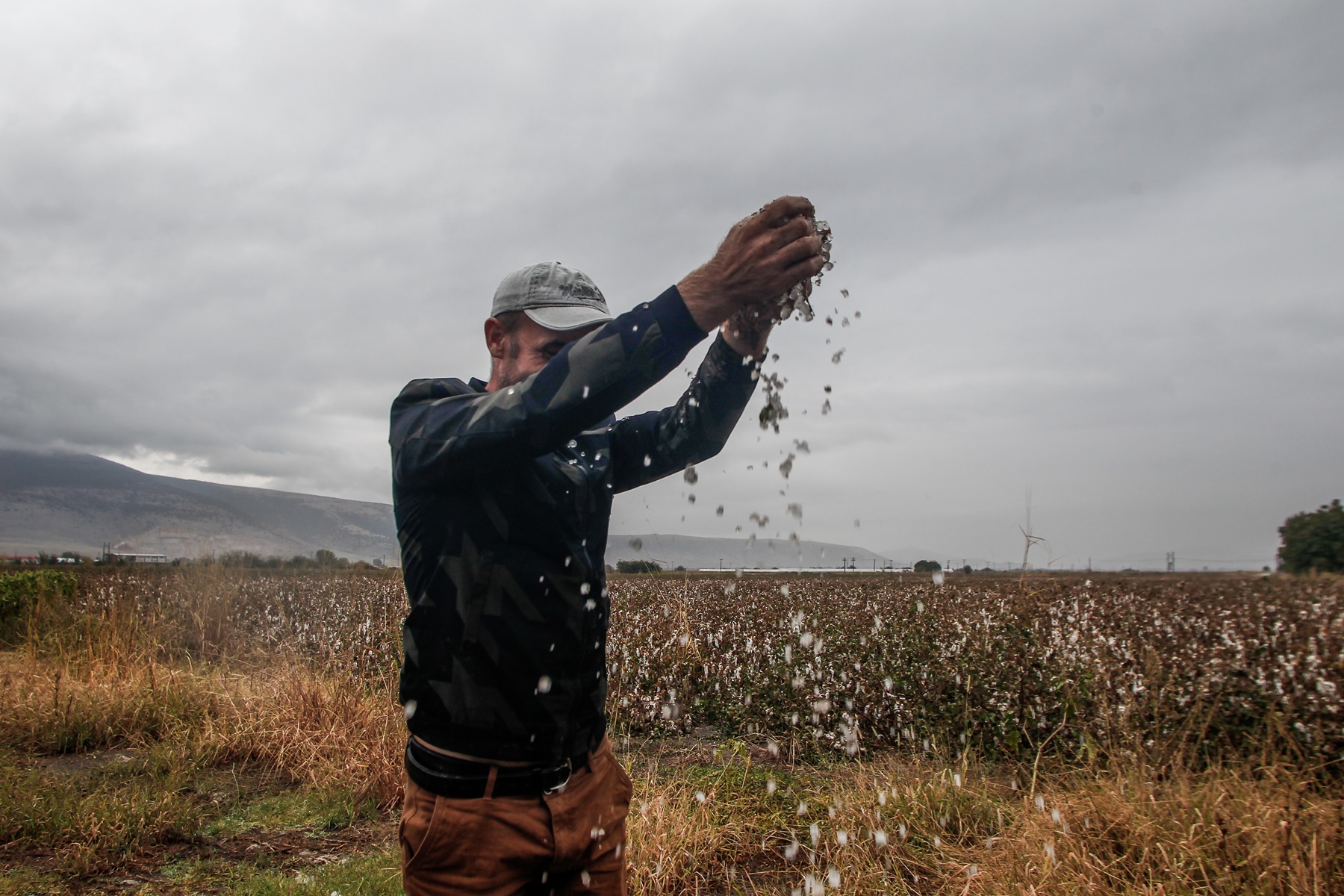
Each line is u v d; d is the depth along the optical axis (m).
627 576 12.59
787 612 10.57
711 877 3.61
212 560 10.71
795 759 5.43
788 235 1.20
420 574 1.43
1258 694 5.02
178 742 5.34
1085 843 3.29
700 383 1.71
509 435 1.25
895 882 3.40
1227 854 3.12
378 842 4.11
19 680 6.65
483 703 1.37
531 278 1.57
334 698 5.68
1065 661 5.77
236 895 3.45
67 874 3.68
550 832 1.43
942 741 5.14
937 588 15.34
